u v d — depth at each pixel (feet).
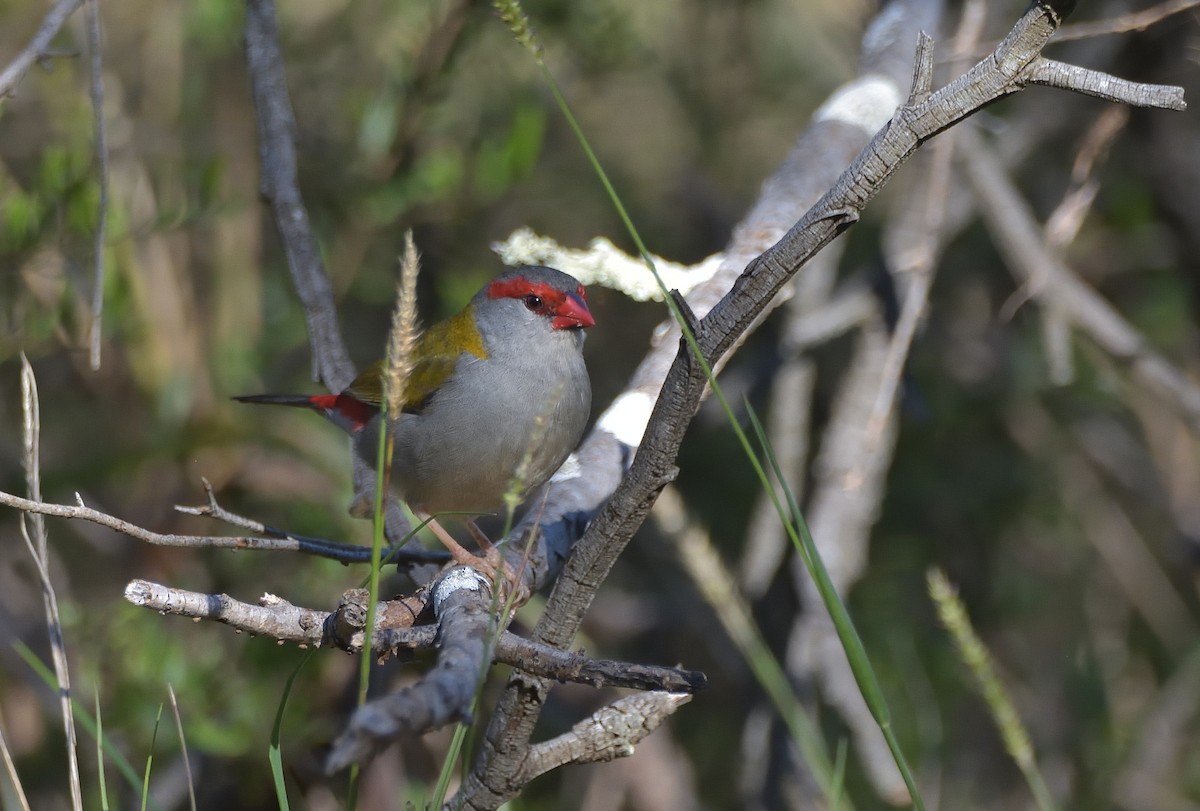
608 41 37.37
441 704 11.26
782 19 47.19
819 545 30.94
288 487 35.73
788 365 34.73
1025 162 44.37
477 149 36.50
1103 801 40.55
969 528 43.19
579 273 24.93
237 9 34.55
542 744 16.20
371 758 11.42
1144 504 47.14
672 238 45.57
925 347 43.09
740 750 39.47
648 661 42.22
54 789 32.94
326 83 38.24
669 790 36.78
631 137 46.70
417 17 34.14
